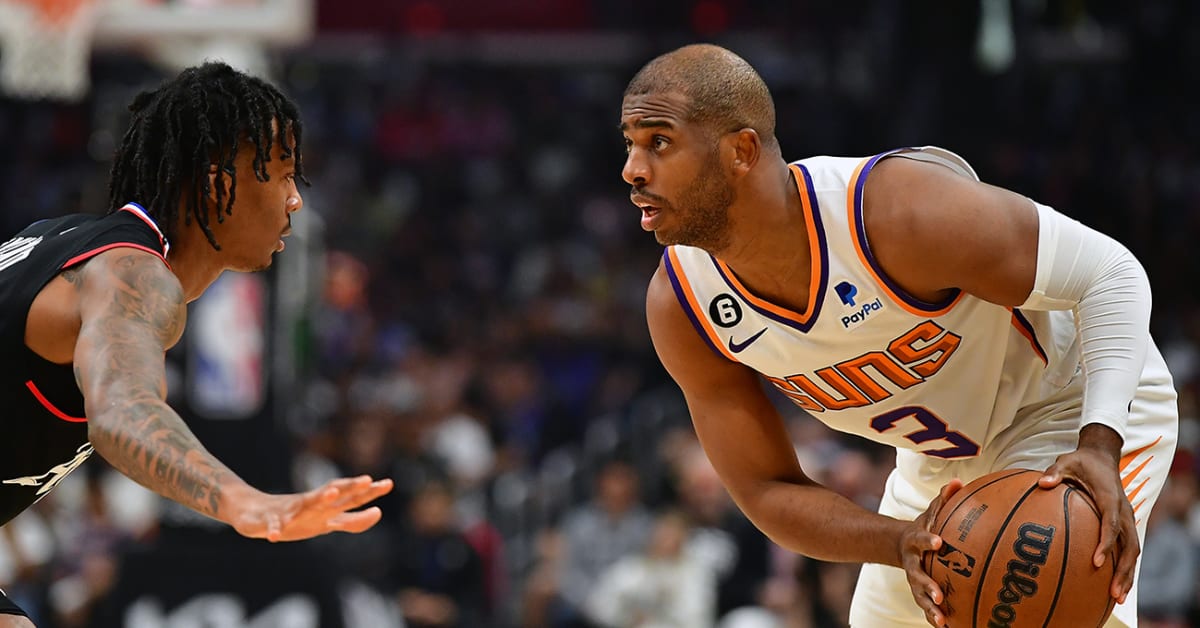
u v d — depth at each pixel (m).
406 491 15.49
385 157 28.61
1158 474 5.99
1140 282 5.41
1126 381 5.30
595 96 29.66
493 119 29.27
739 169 5.35
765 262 5.55
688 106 5.28
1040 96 25.47
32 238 4.91
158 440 4.04
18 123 26.89
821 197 5.46
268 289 11.39
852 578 12.12
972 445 6.14
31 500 5.16
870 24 26.06
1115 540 5.07
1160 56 25.78
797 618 12.23
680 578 12.94
